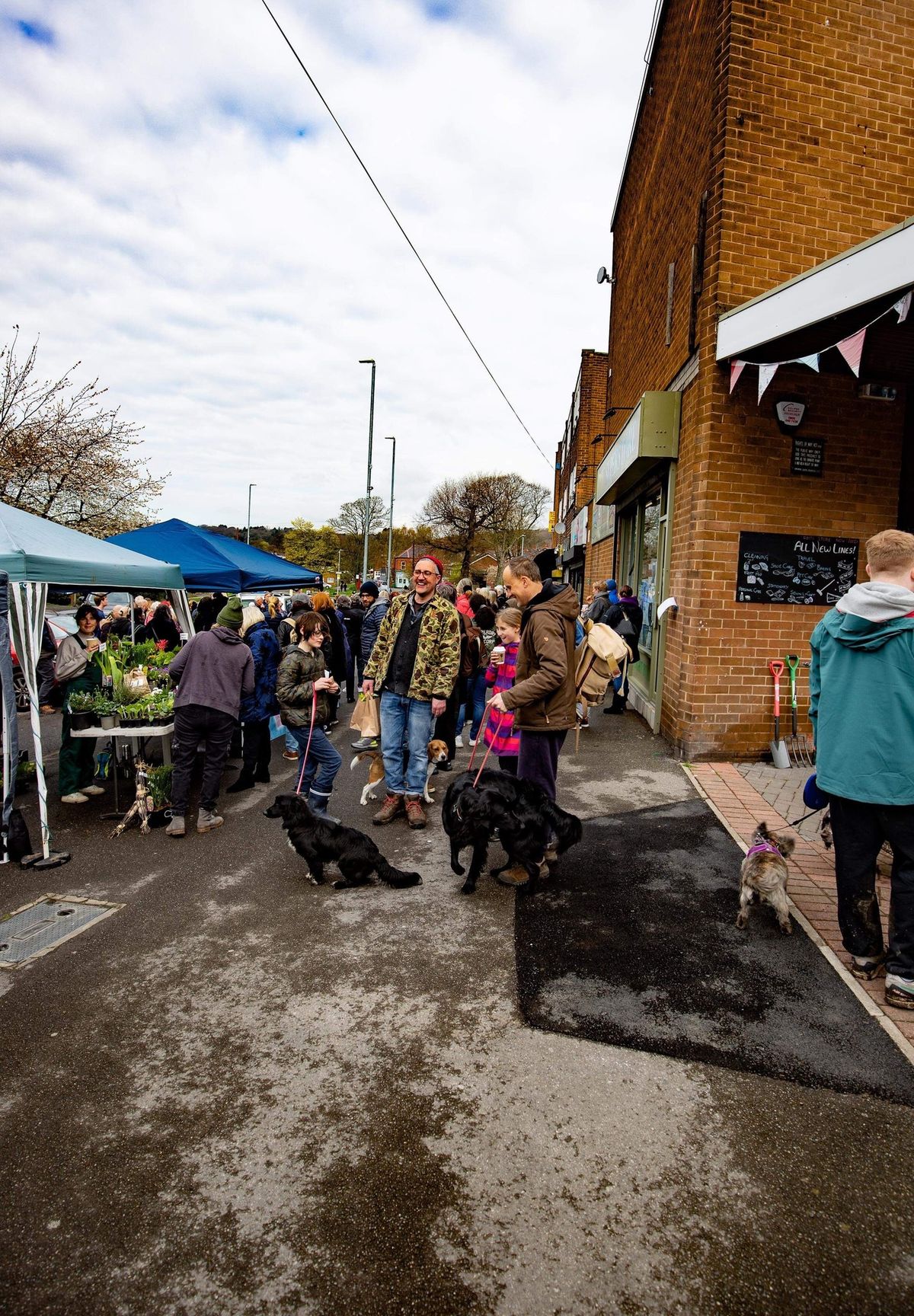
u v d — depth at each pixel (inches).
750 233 252.8
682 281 302.4
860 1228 82.0
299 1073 110.0
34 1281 77.2
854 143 259.9
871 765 117.5
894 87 262.1
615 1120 99.0
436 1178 90.0
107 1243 81.7
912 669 113.9
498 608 416.2
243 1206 86.5
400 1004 127.3
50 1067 112.0
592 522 773.3
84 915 163.6
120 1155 94.5
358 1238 82.0
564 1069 109.4
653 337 386.0
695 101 287.6
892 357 247.0
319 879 178.1
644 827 208.2
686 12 309.4
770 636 268.1
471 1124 98.9
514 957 141.6
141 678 244.2
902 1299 73.7
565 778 256.4
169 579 279.6
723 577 263.6
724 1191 87.3
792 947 142.4
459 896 170.1
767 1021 119.1
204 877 185.3
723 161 249.6
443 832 216.8
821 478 265.6
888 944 129.8
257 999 129.7
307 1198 87.4
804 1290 74.9
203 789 221.3
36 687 198.2
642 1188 87.9
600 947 144.3
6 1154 94.7
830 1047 112.5
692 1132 96.7
